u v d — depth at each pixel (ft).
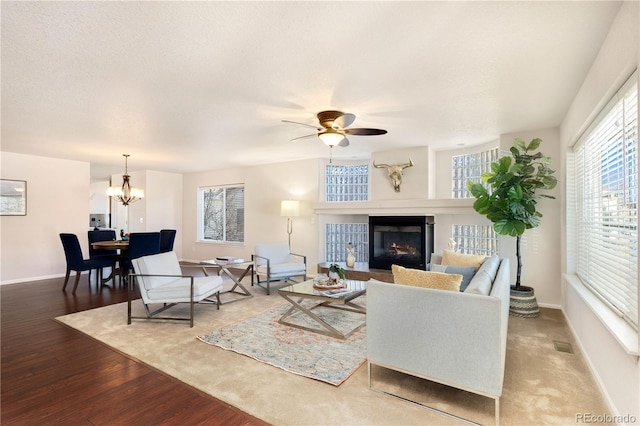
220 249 24.91
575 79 8.57
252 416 6.48
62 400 7.02
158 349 9.56
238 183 23.80
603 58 6.86
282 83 8.71
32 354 9.24
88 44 6.71
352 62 7.56
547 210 13.41
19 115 11.18
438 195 17.99
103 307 13.74
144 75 8.16
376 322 7.38
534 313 12.21
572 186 11.65
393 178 17.47
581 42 6.75
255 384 7.65
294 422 6.28
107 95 9.44
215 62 7.53
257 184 22.76
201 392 7.32
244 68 7.84
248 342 10.03
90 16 5.76
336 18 5.88
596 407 6.73
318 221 20.24
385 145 16.65
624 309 6.78
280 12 5.70
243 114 11.23
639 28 4.95
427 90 9.26
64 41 6.58
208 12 5.68
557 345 9.82
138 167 23.59
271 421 6.32
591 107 7.97
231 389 7.44
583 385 7.57
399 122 12.46
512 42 6.73
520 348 9.61
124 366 8.53
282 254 18.28
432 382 7.72
